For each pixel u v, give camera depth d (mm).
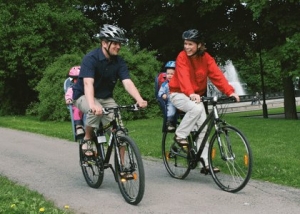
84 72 5383
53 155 8852
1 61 21734
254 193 5508
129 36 24156
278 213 4695
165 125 6742
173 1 19359
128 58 18938
